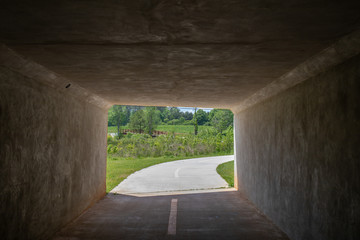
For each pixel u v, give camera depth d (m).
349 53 3.45
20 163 4.32
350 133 3.43
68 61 4.59
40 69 4.76
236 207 8.12
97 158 8.84
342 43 3.48
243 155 10.02
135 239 5.39
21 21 3.06
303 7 2.71
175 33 3.45
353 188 3.35
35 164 4.80
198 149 33.25
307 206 4.69
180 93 7.71
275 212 6.40
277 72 5.23
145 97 8.38
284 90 5.88
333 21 3.02
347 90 3.52
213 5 2.68
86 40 3.67
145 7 2.74
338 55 3.67
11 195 4.07
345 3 2.61
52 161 5.48
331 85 3.93
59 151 5.83
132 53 4.24
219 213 7.42
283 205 5.88
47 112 5.29
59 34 3.46
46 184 5.21
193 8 2.75
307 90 4.73
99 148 9.09
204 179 13.96
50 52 4.12
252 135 8.66
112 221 6.62
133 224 6.38
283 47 3.89
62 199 5.98
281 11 2.80
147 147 29.91
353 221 3.35
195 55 4.34
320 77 4.27
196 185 12.25
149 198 9.52
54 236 5.48
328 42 3.63
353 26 3.14
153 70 5.24
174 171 17.25
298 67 4.73
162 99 8.79
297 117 5.14
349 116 3.46
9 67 4.08
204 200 9.17
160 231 5.88
